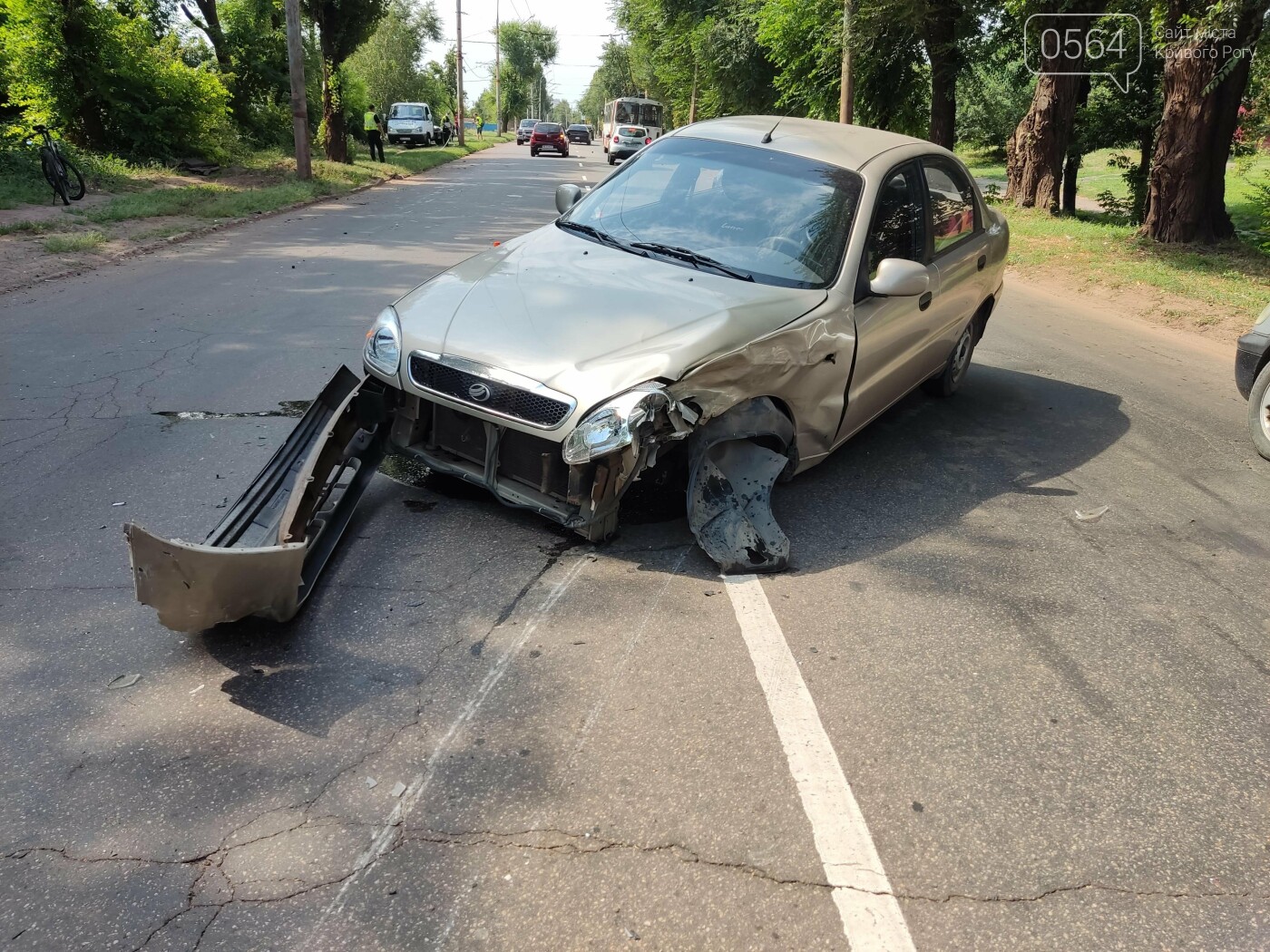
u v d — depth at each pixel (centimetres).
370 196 1967
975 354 819
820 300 416
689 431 350
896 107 2631
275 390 580
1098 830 253
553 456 360
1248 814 263
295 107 2025
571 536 395
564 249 447
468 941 206
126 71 1959
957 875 233
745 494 386
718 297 391
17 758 254
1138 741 293
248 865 223
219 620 295
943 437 575
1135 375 773
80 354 645
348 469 412
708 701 296
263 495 353
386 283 952
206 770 254
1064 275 1294
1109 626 362
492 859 229
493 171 3025
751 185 470
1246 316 1018
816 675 314
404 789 250
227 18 2895
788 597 364
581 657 314
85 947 200
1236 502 501
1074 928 221
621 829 241
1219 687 326
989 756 280
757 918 216
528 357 356
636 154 529
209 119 2156
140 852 225
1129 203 2212
